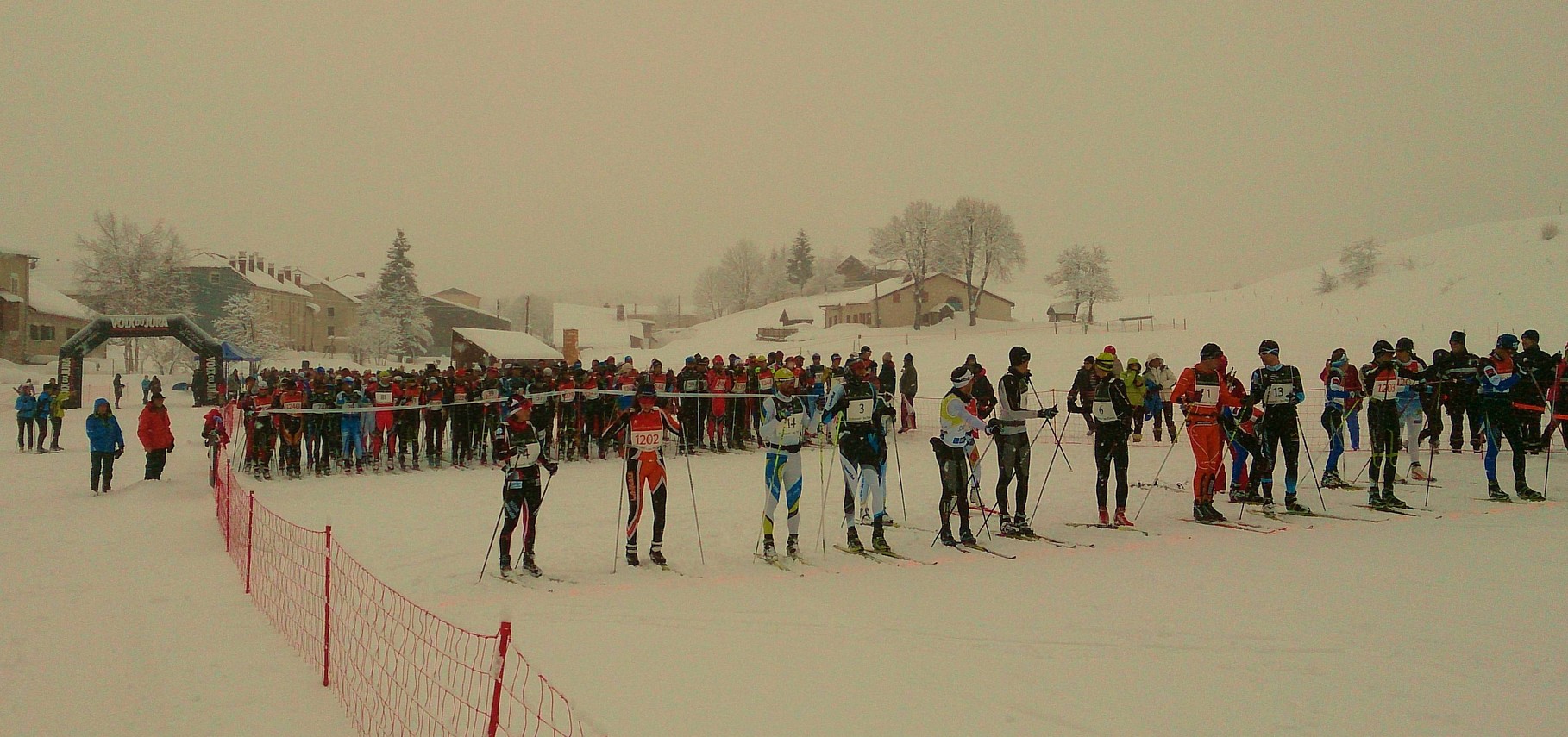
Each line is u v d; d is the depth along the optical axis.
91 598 7.48
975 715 4.38
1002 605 6.46
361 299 89.81
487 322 92.88
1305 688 4.60
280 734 4.62
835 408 8.73
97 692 5.29
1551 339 39.38
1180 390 9.78
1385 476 10.12
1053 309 86.19
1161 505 10.95
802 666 5.19
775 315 123.50
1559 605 5.88
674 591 7.23
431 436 16.75
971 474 10.38
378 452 15.96
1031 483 13.04
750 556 8.68
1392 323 55.75
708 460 16.88
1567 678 4.59
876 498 8.68
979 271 86.62
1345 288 83.75
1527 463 13.18
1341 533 8.72
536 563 8.45
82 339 35.81
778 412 8.52
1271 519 9.67
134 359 65.81
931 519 10.62
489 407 17.11
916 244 87.25
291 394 14.98
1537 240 82.19
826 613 6.41
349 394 15.50
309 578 8.02
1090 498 11.60
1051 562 7.93
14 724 4.79
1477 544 7.89
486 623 6.33
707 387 18.23
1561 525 8.67
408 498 12.66
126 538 10.09
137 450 20.17
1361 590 6.44
